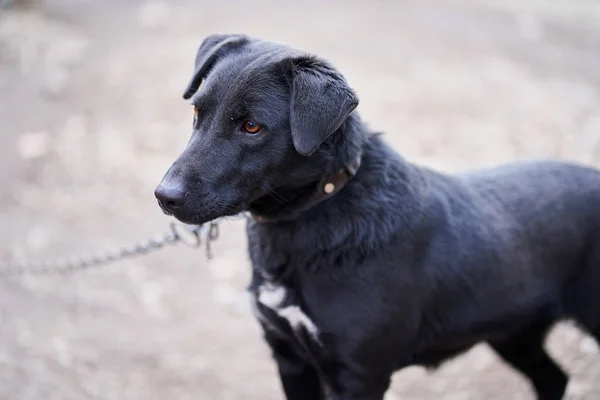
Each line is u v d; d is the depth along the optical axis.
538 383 3.95
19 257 5.95
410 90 8.66
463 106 8.30
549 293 3.47
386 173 3.07
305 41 10.17
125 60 9.50
